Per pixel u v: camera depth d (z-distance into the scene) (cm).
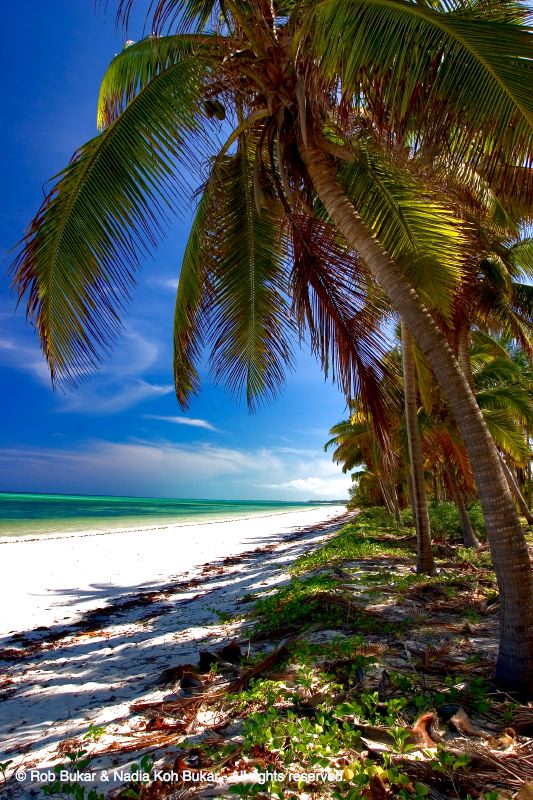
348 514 5669
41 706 430
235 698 352
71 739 341
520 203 385
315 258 568
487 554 1131
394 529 1789
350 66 329
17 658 619
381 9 323
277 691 362
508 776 237
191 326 703
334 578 832
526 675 332
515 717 296
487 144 342
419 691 346
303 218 556
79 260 467
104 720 373
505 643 345
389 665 411
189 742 308
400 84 332
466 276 723
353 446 2575
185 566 1545
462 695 330
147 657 558
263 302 711
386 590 721
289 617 596
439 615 590
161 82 502
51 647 663
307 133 441
